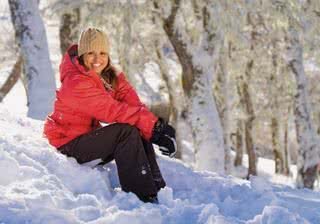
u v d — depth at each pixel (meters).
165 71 19.70
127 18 13.91
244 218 3.55
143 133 3.87
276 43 16.12
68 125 4.08
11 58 24.34
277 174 29.12
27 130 5.27
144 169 3.74
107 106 3.83
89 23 14.22
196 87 12.62
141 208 3.31
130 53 15.25
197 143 12.46
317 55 16.41
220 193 4.31
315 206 4.05
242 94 22.67
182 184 4.48
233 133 28.30
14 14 10.79
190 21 13.25
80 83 3.85
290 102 22.89
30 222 2.93
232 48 16.95
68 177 3.82
